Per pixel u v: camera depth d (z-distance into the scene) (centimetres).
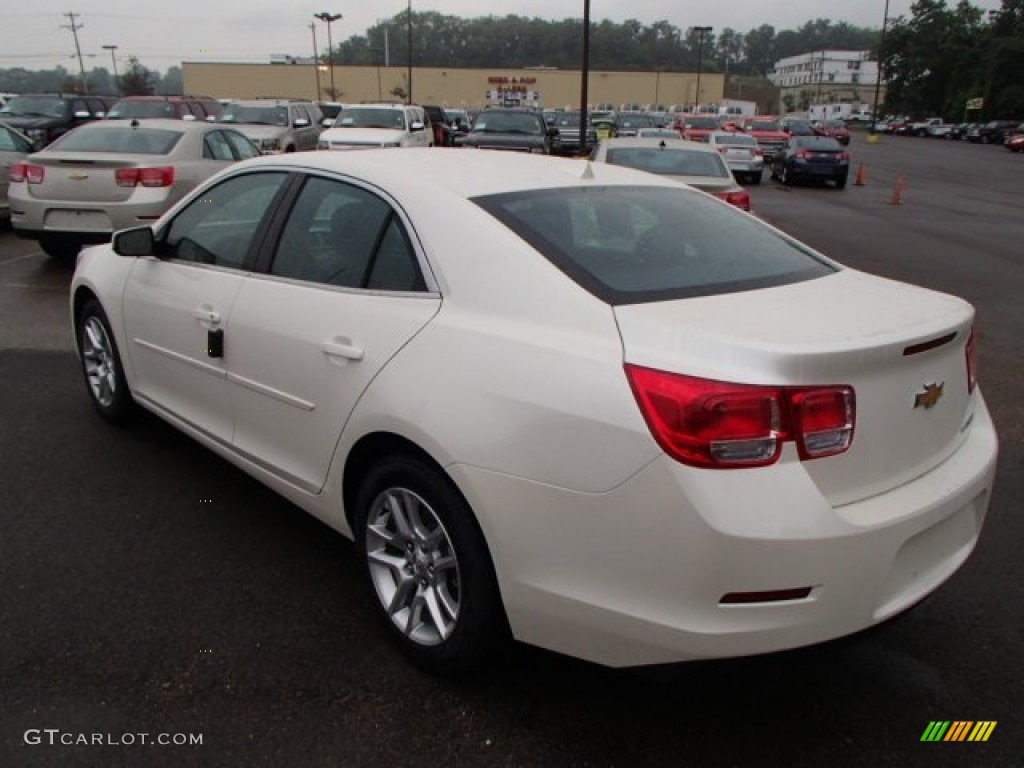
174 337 394
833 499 229
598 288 255
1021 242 1420
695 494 216
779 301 262
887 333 238
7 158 1135
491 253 271
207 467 442
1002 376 643
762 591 218
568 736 259
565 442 233
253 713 266
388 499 289
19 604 318
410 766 247
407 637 287
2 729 256
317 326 308
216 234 382
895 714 273
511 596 250
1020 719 272
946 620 323
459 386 256
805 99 12506
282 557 357
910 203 2150
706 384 219
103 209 880
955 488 253
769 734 262
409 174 310
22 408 520
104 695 272
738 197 1060
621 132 3250
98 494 409
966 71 8531
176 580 338
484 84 8356
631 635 231
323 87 8212
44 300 803
